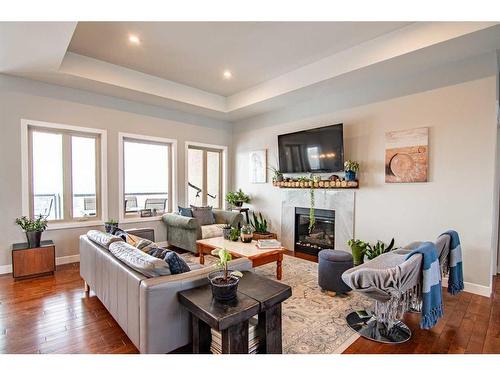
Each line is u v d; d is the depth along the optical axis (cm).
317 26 286
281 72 411
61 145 404
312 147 441
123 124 451
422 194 335
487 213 290
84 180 427
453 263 243
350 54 335
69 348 194
